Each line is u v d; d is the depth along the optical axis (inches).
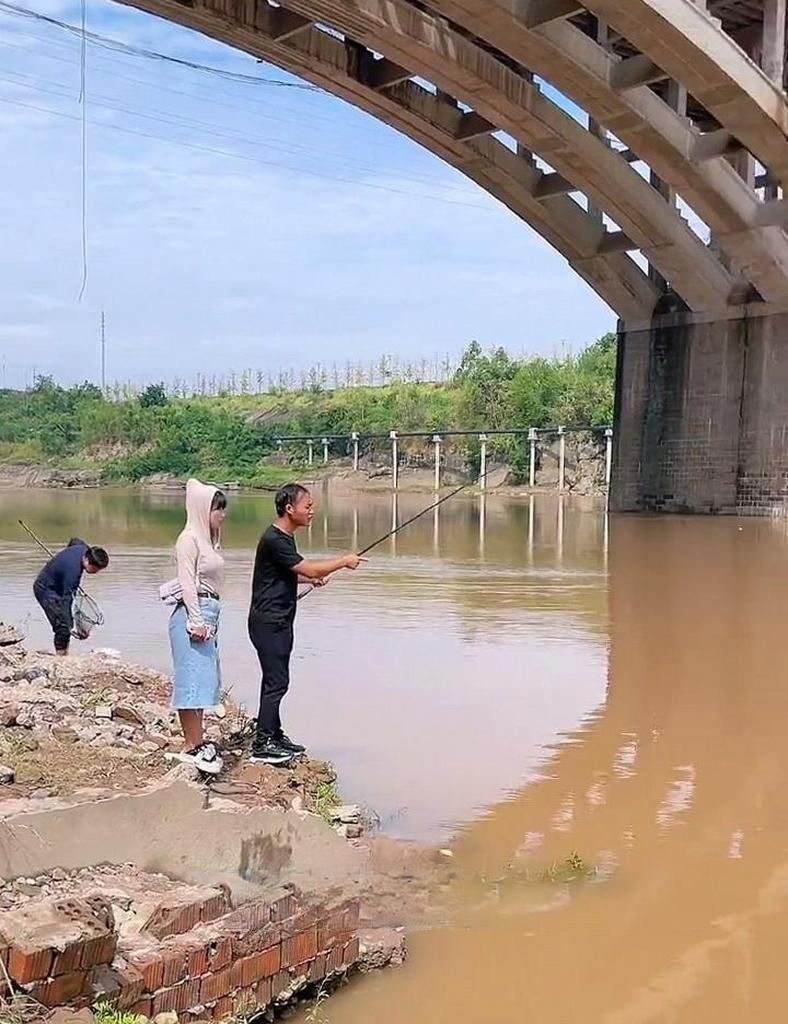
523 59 960.3
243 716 309.3
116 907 159.6
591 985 169.6
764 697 360.2
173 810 186.4
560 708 342.6
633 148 1052.5
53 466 3208.7
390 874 207.6
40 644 438.0
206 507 246.4
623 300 1321.4
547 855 221.3
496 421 2859.3
